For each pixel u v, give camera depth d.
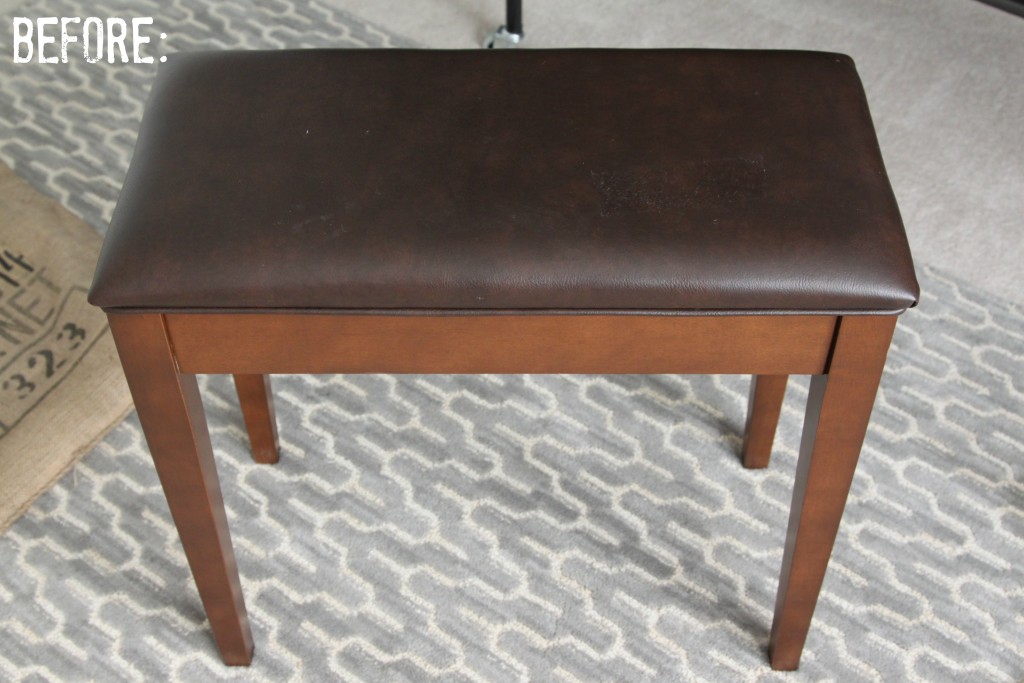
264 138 0.92
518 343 0.90
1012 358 1.44
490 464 1.34
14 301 1.47
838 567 1.25
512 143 0.92
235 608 1.11
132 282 0.84
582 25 1.87
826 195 0.88
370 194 0.88
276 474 1.33
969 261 1.54
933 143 1.70
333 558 1.26
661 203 0.87
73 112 1.72
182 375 0.91
